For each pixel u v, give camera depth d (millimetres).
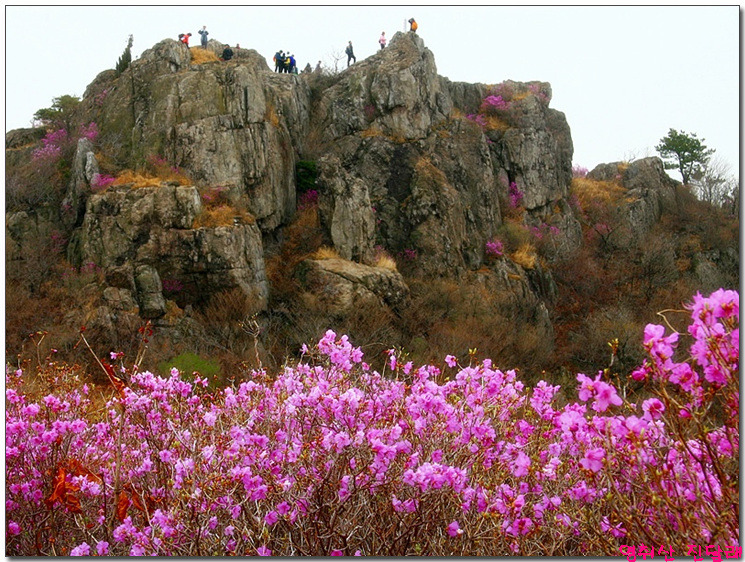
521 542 4332
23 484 5336
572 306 37562
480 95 45344
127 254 26141
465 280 33344
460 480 4352
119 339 22922
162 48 33719
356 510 4531
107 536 5012
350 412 4816
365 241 31438
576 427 3969
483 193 38344
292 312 27328
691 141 53219
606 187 48281
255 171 31266
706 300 3119
